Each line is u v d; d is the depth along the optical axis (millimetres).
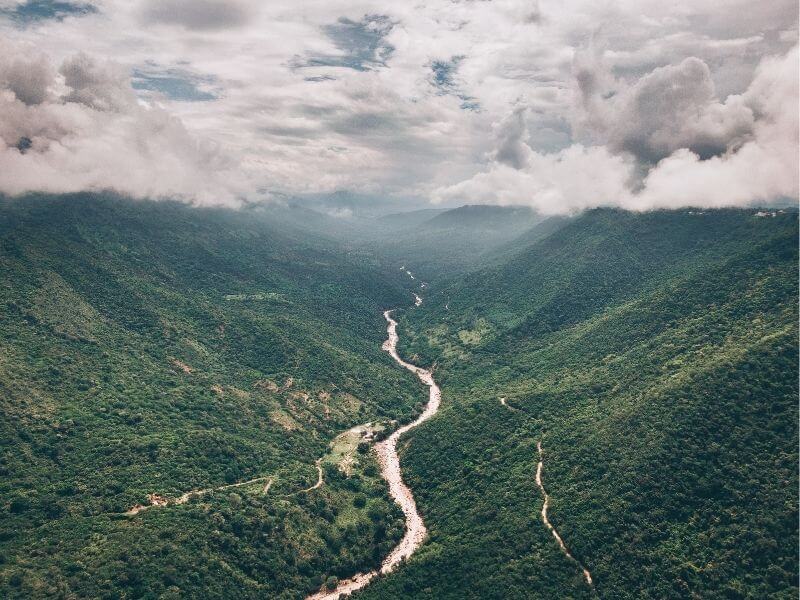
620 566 192750
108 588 186875
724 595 172125
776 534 176750
